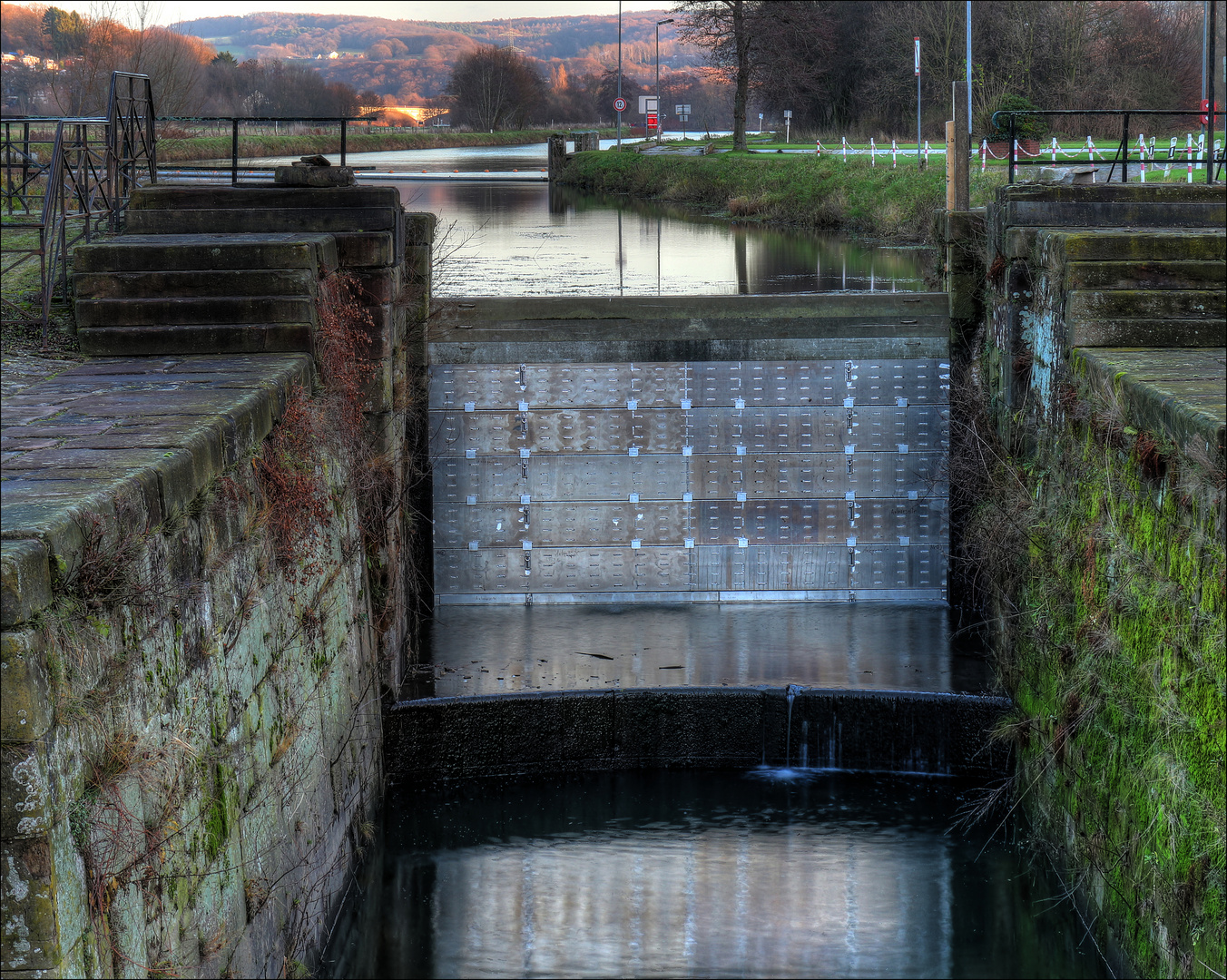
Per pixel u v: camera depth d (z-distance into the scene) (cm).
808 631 1379
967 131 1476
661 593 1488
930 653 1298
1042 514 1092
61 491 555
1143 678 823
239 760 706
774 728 1187
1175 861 759
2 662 448
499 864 1041
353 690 1048
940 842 1066
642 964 888
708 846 1066
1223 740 693
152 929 562
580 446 1459
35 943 460
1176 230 1182
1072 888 955
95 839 505
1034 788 1069
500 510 1470
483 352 1440
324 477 966
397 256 1199
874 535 1479
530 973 889
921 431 1460
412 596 1336
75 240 1212
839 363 1448
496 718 1174
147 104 1327
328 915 912
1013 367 1225
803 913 964
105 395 810
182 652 623
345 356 1077
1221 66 4881
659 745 1192
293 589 859
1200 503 730
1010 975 887
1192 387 827
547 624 1405
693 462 1466
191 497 655
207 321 966
